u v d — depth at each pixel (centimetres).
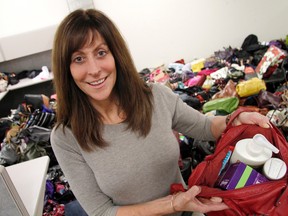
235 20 323
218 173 68
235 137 71
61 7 291
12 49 281
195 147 172
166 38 323
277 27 332
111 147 77
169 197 71
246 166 63
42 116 214
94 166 77
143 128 79
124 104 80
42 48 289
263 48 294
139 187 81
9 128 221
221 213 64
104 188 78
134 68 81
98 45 70
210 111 201
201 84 262
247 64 279
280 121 166
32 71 309
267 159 64
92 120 76
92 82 72
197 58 338
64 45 68
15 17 286
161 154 81
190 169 159
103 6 294
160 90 87
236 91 215
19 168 98
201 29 324
